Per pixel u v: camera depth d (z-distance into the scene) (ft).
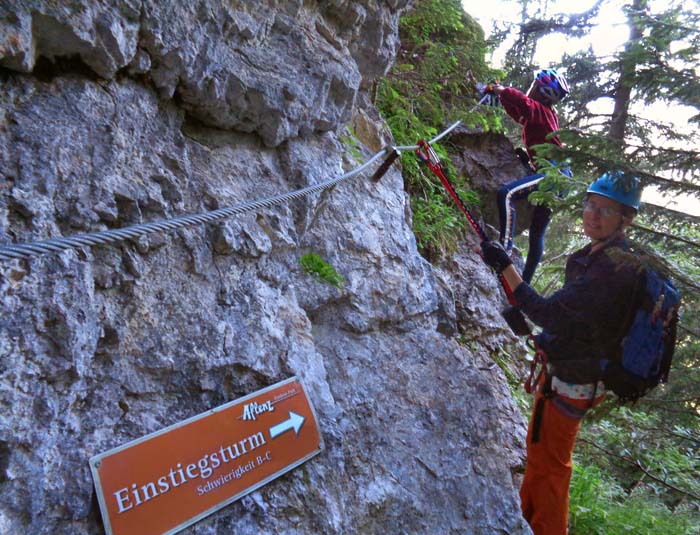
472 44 18.02
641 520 12.75
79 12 5.24
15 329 4.50
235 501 5.68
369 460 7.25
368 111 12.89
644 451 16.97
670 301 7.44
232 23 6.95
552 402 8.68
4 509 4.19
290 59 8.11
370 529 6.74
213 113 7.22
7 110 5.08
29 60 5.11
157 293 5.90
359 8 9.73
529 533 8.13
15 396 4.41
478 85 17.53
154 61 6.28
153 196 5.98
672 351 7.61
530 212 18.40
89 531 4.63
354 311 8.89
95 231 5.36
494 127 18.08
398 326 9.66
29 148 5.05
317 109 8.59
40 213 4.89
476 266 16.42
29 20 4.96
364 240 9.64
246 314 6.70
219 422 5.82
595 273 7.71
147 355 5.57
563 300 7.87
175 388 5.73
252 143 8.02
